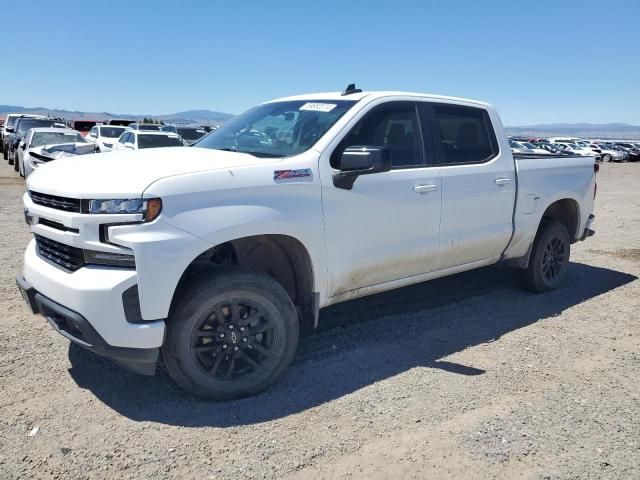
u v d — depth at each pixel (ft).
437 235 14.57
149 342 10.05
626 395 11.73
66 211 10.41
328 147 12.41
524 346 14.34
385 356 13.55
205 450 9.47
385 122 13.76
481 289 19.33
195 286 10.63
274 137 13.51
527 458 9.39
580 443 9.88
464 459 9.32
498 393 11.69
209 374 10.94
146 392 11.48
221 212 10.52
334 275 12.54
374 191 12.95
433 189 14.23
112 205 9.82
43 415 10.51
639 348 14.33
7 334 14.25
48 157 45.37
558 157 18.84
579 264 23.47
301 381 12.13
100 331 9.87
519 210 16.94
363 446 9.67
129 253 9.82
